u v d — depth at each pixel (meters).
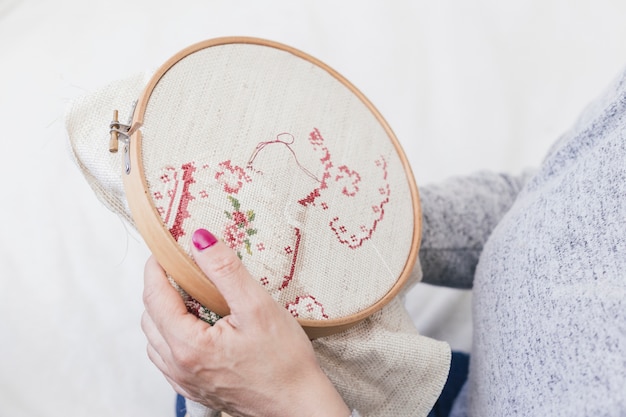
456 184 0.62
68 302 0.75
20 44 0.87
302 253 0.42
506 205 0.62
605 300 0.36
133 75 0.46
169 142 0.41
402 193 0.49
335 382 0.45
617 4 1.03
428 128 0.93
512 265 0.46
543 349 0.40
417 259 0.53
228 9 0.94
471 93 0.95
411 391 0.48
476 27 0.99
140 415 0.75
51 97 0.83
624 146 0.40
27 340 0.73
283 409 0.40
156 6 0.93
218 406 0.44
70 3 0.92
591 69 0.99
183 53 0.44
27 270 0.75
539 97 0.97
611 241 0.38
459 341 0.81
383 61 0.95
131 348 0.77
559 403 0.36
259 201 0.42
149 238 0.39
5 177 0.78
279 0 0.96
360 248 0.45
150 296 0.39
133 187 0.39
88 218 0.79
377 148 0.49
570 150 0.46
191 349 0.38
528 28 1.00
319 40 0.94
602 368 0.34
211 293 0.38
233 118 0.44
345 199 0.46
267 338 0.38
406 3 0.99
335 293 0.42
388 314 0.47
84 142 0.43
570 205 0.42
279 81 0.47
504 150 0.92
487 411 0.45
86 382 0.74
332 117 0.48
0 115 0.81
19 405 0.70
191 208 0.40
